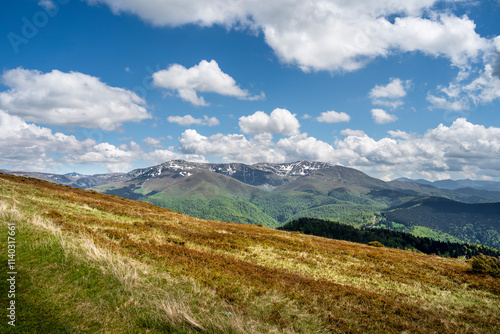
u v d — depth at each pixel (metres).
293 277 15.83
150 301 8.07
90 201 31.14
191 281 11.46
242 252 21.81
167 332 6.96
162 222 29.23
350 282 17.80
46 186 40.00
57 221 16.02
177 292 9.55
